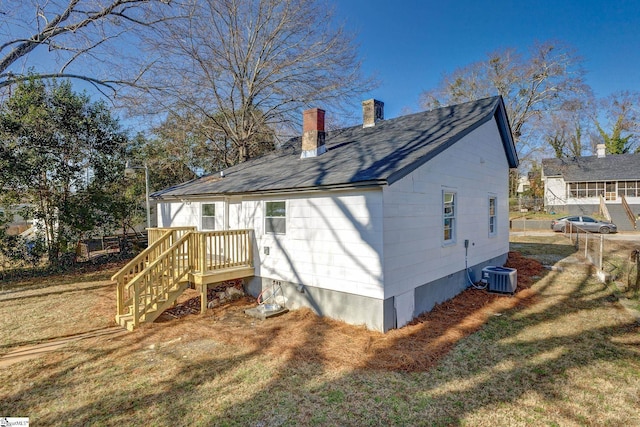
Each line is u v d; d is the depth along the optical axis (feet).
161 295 24.80
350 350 18.61
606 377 15.34
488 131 36.14
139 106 52.24
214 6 52.54
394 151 25.93
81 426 12.46
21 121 40.88
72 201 46.91
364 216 21.74
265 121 67.41
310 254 25.23
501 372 15.99
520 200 115.14
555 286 31.89
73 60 36.55
